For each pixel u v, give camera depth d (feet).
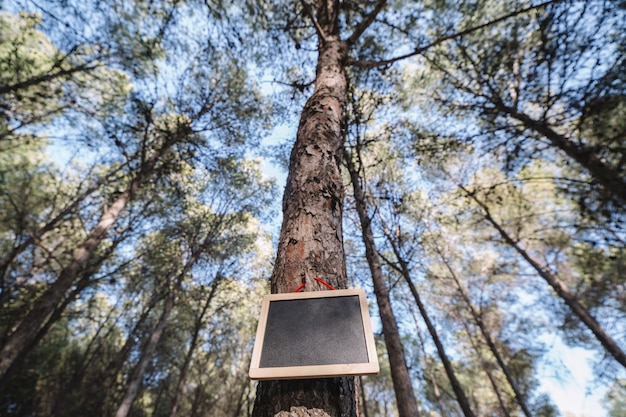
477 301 36.73
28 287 23.99
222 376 43.68
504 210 29.09
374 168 23.25
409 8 18.61
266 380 3.07
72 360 36.06
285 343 3.01
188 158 25.20
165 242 30.76
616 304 25.04
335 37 12.55
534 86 17.78
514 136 19.01
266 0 17.97
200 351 44.04
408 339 41.86
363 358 2.78
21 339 15.17
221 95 25.48
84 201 26.66
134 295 36.06
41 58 20.97
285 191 5.66
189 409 44.37
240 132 27.35
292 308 3.33
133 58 20.80
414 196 28.43
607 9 13.55
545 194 25.84
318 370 2.73
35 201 25.67
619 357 22.45
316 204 4.90
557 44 15.40
